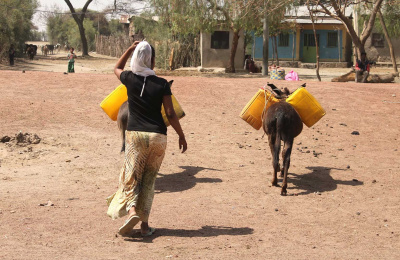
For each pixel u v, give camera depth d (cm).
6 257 535
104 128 1368
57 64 5028
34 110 1483
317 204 812
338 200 838
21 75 1997
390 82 2544
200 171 1021
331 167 1073
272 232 662
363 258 568
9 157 1096
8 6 5028
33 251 560
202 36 3903
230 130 1395
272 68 2662
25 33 6153
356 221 724
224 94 1797
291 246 605
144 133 584
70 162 1068
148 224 684
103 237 621
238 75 3453
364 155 1186
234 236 639
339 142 1305
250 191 884
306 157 1155
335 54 4709
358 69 2491
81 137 1270
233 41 3728
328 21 4597
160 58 4300
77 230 647
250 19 3247
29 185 899
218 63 3919
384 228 694
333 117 1550
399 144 1303
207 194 860
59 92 1722
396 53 4531
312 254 577
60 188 884
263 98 990
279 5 2906
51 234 627
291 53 4700
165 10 3438
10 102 1547
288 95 983
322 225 701
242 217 730
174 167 1047
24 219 690
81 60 6022
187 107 1617
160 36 4319
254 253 575
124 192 597
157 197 839
